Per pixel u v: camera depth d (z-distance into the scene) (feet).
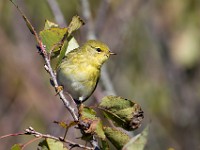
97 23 37.68
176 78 44.55
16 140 41.06
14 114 41.88
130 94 43.70
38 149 20.08
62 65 27.43
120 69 43.68
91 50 28.53
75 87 27.76
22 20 42.88
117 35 39.63
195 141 44.75
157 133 43.98
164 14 43.83
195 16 42.96
